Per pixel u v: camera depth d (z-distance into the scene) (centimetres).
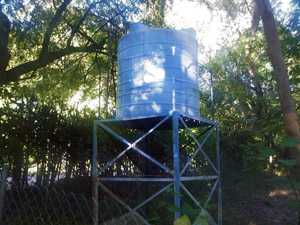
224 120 1120
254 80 1110
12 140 768
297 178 439
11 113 783
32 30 954
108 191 693
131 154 882
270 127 788
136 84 660
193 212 320
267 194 929
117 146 869
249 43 1109
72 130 843
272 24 596
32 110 805
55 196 676
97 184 689
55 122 823
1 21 853
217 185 782
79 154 841
